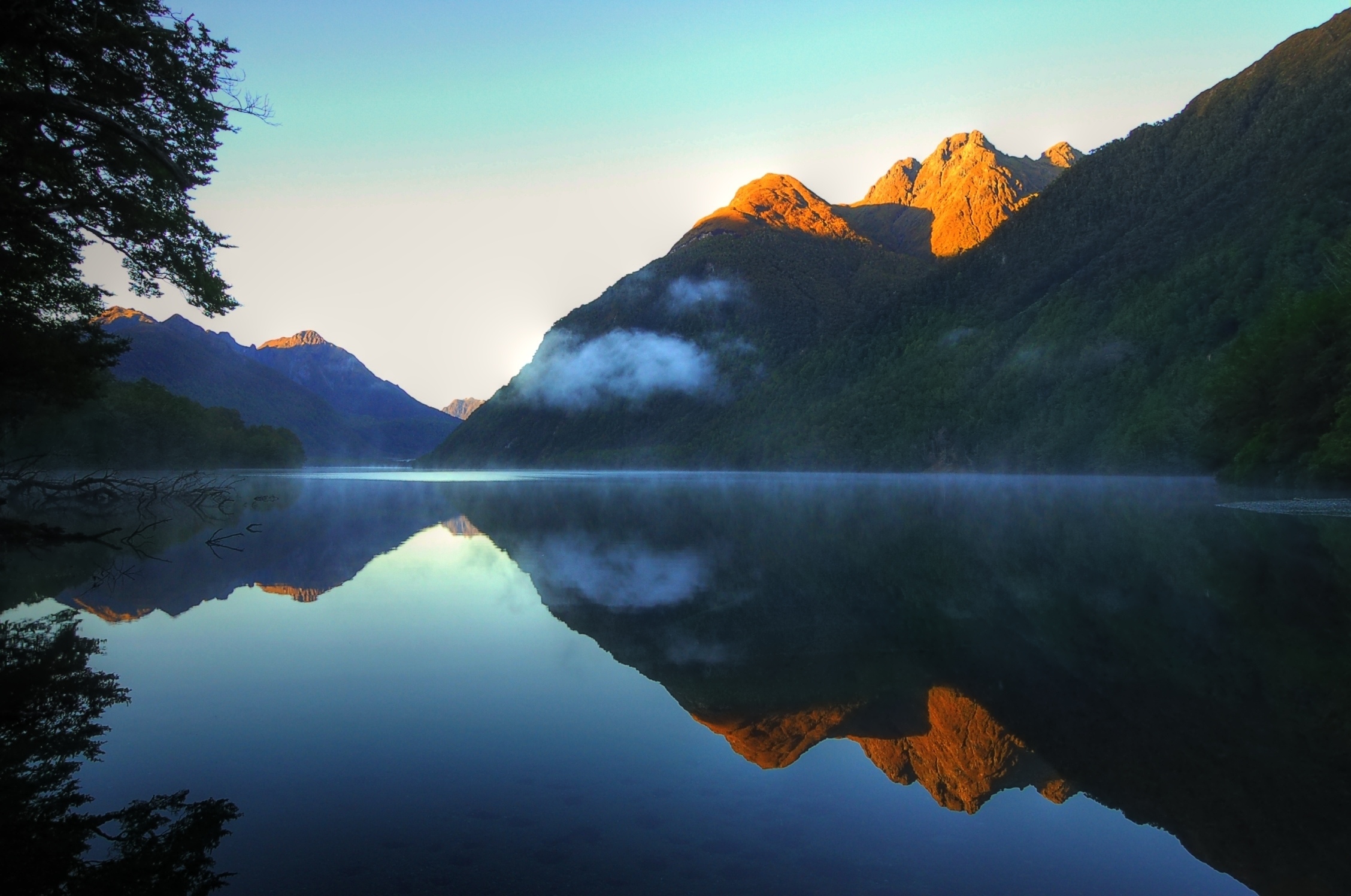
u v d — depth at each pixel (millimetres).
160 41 16000
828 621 10016
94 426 64125
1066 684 6926
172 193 17938
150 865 3838
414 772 5098
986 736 5656
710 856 3914
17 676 7566
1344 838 4008
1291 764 4980
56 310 19578
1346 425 35469
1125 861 3852
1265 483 43438
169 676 7543
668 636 9242
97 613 10852
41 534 20703
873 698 6684
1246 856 3805
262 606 11344
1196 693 6547
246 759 5344
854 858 3914
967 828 4207
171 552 18234
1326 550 16031
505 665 7938
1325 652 7820
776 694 6859
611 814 4488
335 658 8297
